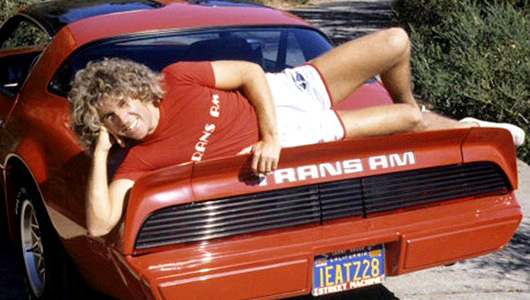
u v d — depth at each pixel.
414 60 9.51
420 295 4.58
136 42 4.48
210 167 3.36
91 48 4.40
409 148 3.74
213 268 3.36
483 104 8.12
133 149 3.46
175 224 3.39
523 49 8.16
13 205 4.70
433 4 11.89
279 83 3.80
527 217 5.82
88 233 3.61
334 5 23.97
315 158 3.57
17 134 4.42
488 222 3.84
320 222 3.61
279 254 3.46
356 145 3.58
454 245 3.79
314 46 4.89
